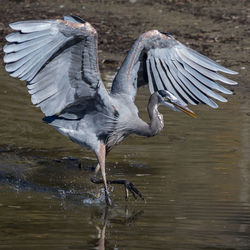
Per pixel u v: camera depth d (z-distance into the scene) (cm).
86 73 1062
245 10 2680
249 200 1076
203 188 1138
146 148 1371
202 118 1565
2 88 1792
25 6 2731
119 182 1131
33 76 1000
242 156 1309
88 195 1148
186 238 922
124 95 1166
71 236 934
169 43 1170
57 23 985
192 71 1159
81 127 1152
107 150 1195
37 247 885
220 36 2323
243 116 1570
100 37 2302
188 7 2734
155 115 1188
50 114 1084
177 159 1300
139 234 941
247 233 941
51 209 1063
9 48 964
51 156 1344
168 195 1112
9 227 968
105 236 932
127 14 2630
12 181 1203
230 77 1902
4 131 1473
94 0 2867
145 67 1208
